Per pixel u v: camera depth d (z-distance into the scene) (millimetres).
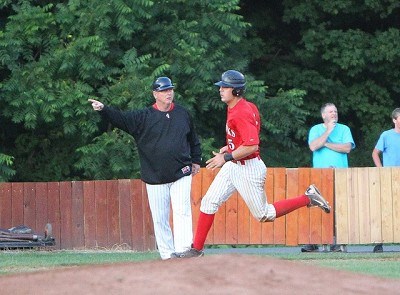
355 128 67938
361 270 28078
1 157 51562
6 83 52031
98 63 53031
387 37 64438
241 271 15625
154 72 52969
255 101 56938
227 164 27734
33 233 41594
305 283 15125
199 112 58438
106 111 27922
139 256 37250
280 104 57938
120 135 52812
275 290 14688
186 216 28469
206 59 55250
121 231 42688
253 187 27578
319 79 65312
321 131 40500
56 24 54250
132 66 53531
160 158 28281
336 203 40312
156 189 28656
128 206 42625
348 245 41688
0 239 41062
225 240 40938
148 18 54250
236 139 27375
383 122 66438
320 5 64125
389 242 40250
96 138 52812
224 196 27984
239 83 26875
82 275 15602
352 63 63938
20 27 53312
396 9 66312
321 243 40406
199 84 55031
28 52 54062
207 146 53969
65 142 57062
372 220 40312
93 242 43000
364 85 66250
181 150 28422
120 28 53375
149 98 52562
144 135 28328
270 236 40812
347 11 64562
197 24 55906
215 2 56625
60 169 56812
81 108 52375
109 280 15211
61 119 54156
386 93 66375
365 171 40344
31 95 52125
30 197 43656
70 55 52531
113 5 53438
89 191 43094
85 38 52656
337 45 64562
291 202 28703
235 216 40938
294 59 67062
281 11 67125
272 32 67938
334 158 40250
